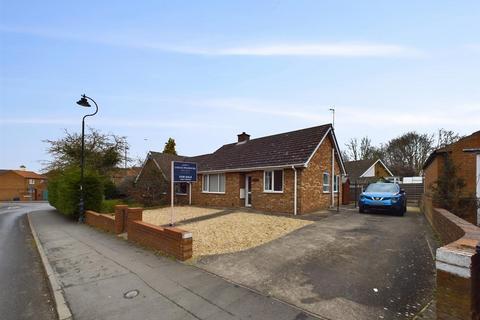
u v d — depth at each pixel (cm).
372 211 1439
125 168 2931
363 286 492
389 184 1484
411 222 1130
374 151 5350
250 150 1975
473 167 1041
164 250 736
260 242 806
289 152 1627
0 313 468
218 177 1994
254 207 1702
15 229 1450
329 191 1789
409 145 4731
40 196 5872
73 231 1222
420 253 677
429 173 1348
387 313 398
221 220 1229
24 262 783
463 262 311
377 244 764
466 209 980
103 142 2698
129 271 613
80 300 480
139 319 408
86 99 1480
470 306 304
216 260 655
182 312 421
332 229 974
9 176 5862
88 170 1798
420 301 433
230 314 407
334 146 1838
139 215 948
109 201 2161
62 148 2569
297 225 1059
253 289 490
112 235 1066
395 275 541
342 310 409
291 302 438
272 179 1605
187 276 563
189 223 1181
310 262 624
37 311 475
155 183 2262
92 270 636
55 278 594
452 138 4197
